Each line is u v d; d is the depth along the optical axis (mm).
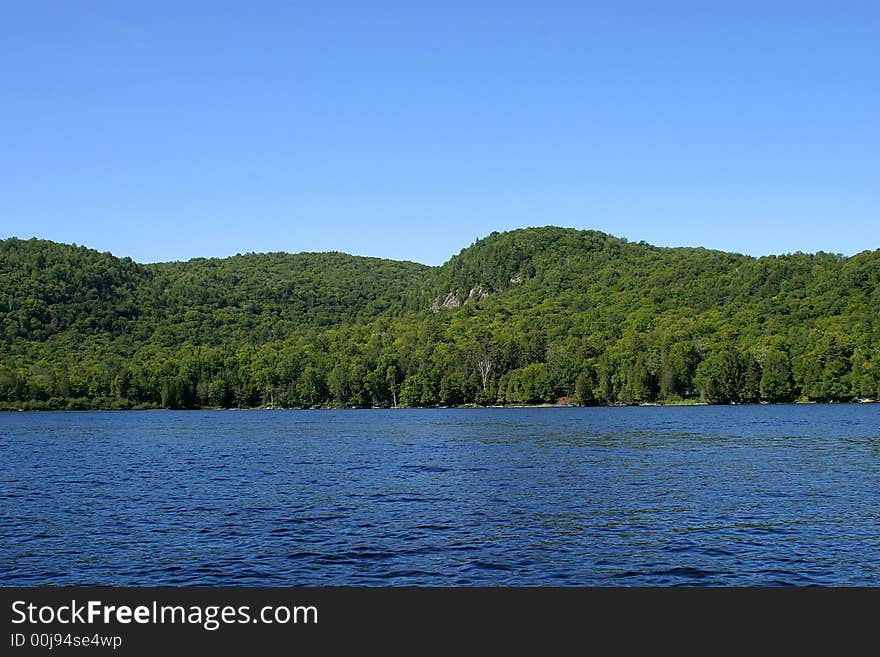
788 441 87625
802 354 190000
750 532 38375
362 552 35219
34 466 71188
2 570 33219
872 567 32406
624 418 141875
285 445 93750
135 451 87500
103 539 38406
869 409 159750
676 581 31125
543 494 50094
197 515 44406
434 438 100312
